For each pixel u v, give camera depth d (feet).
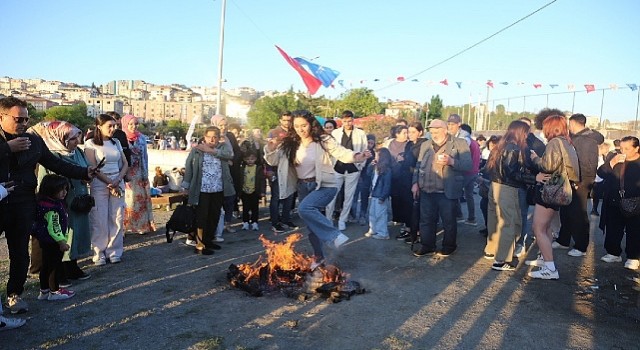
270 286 16.33
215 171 20.88
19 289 13.79
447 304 15.12
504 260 18.95
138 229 24.07
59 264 14.99
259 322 13.43
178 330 12.84
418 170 22.11
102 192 18.84
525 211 21.38
